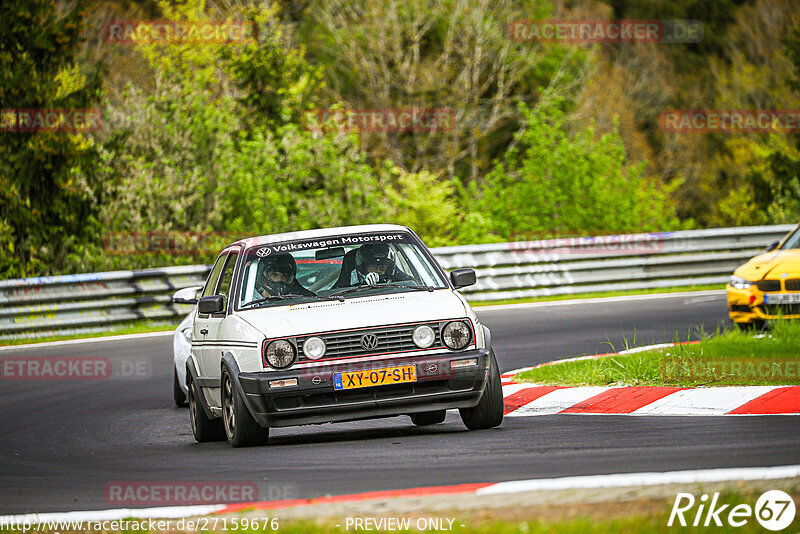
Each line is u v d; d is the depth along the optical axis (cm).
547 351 5138
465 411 3158
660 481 2081
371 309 3083
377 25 17200
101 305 7006
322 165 10438
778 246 5562
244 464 2762
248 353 3025
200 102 10125
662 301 7238
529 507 1920
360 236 3391
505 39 17800
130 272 7175
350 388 2962
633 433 2844
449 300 3158
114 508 2283
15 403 4591
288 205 10331
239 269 3325
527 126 17800
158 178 9556
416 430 3366
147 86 13175
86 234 9331
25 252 9125
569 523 1761
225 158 9975
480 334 3100
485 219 11806
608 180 12156
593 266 8100
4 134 9056
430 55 17975
